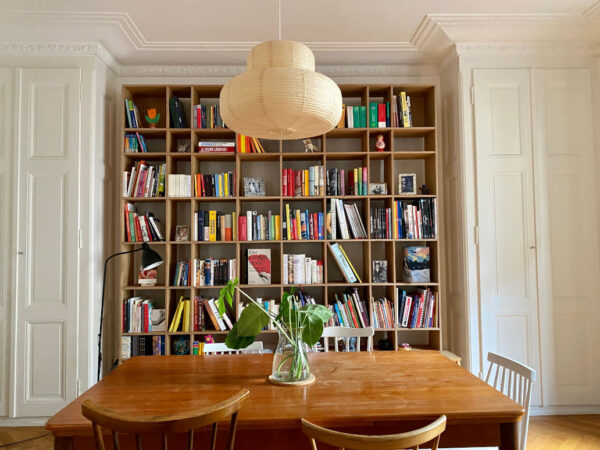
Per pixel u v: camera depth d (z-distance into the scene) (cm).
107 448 141
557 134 333
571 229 329
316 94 164
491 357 197
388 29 325
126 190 335
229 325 329
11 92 323
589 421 307
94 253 324
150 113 346
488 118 333
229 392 165
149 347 328
